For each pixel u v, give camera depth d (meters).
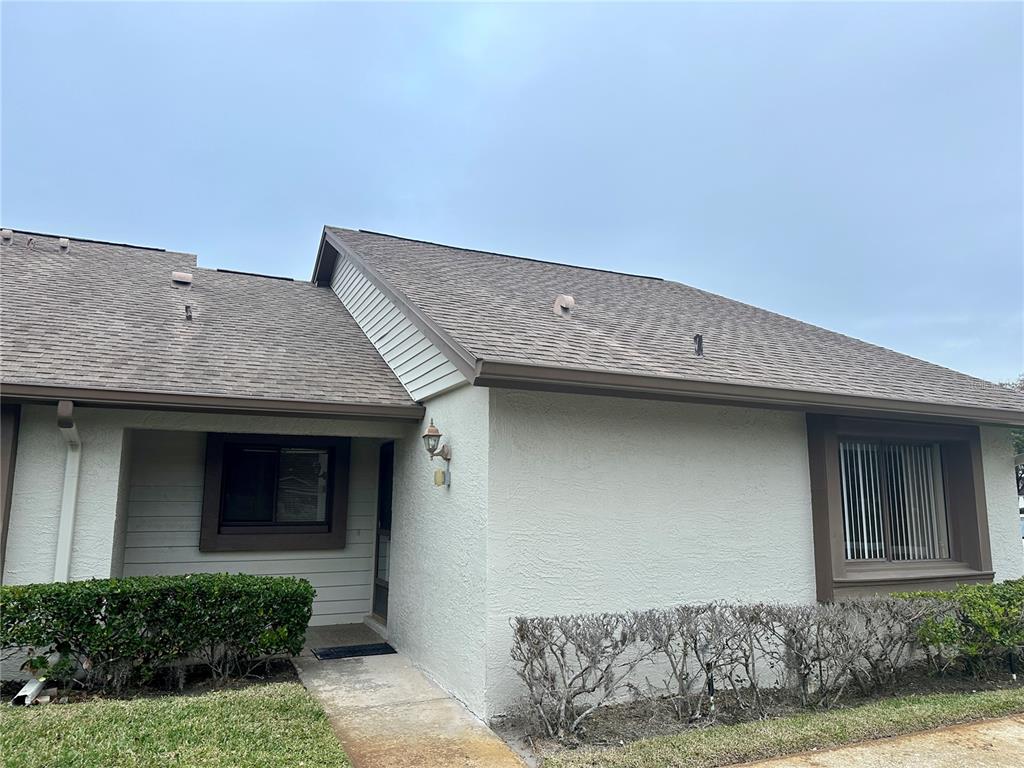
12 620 5.37
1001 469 8.41
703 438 6.69
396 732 5.02
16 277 9.04
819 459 7.16
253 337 8.59
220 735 4.52
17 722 4.69
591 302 9.31
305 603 6.29
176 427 6.79
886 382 8.09
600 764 4.26
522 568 5.65
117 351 7.14
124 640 5.59
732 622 5.68
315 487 8.88
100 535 6.38
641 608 6.10
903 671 6.73
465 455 6.09
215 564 8.24
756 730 4.91
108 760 4.08
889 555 7.68
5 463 6.07
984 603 6.45
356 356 8.66
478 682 5.45
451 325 6.30
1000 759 4.51
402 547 7.68
